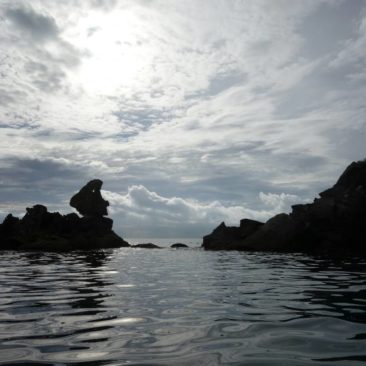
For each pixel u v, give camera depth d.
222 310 6.80
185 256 24.92
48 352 4.46
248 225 35.62
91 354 4.38
